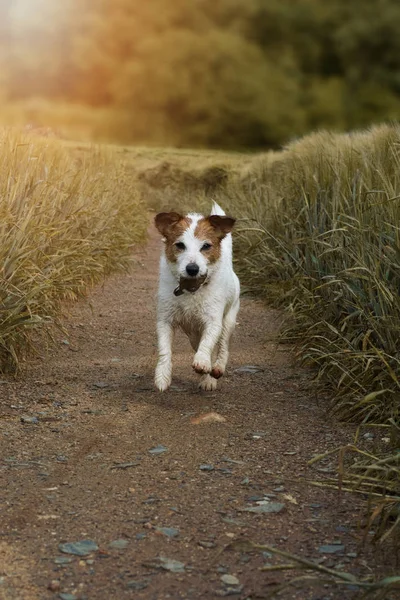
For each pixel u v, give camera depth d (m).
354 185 6.27
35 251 6.07
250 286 9.09
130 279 9.59
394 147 6.78
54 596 2.83
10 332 5.43
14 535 3.26
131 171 15.91
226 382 5.68
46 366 5.80
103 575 2.98
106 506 3.57
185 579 2.97
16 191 6.23
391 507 3.42
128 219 11.79
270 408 5.09
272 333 7.16
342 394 5.05
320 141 10.01
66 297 7.67
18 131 8.73
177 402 5.17
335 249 5.65
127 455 4.20
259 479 3.94
